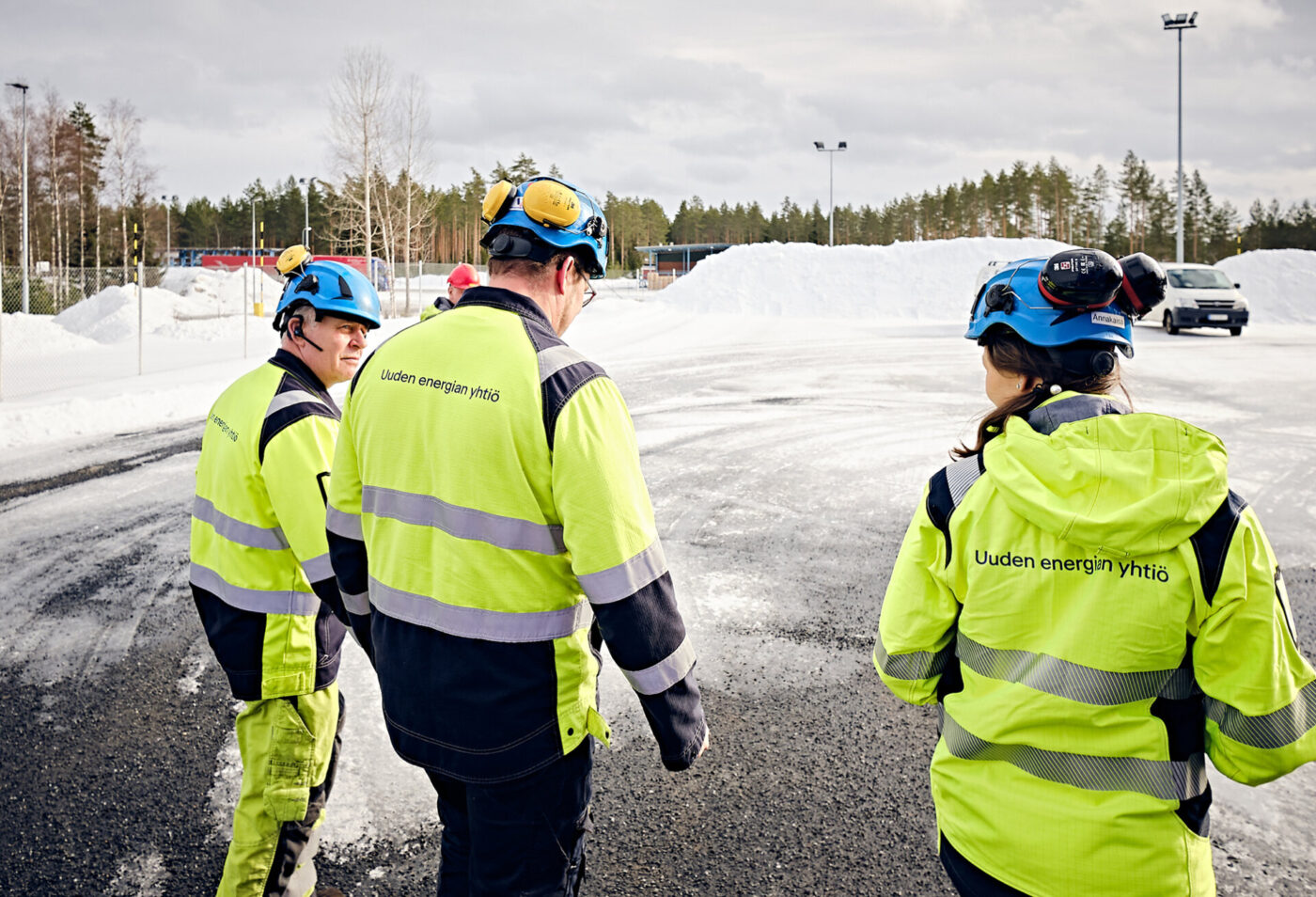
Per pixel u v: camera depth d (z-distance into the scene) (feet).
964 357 55.26
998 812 4.75
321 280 7.60
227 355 64.64
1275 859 9.00
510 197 5.97
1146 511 4.19
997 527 4.71
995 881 4.80
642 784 10.68
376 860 9.32
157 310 104.83
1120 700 4.44
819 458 27.86
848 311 120.16
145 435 32.55
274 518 7.40
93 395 41.45
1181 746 4.50
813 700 12.78
